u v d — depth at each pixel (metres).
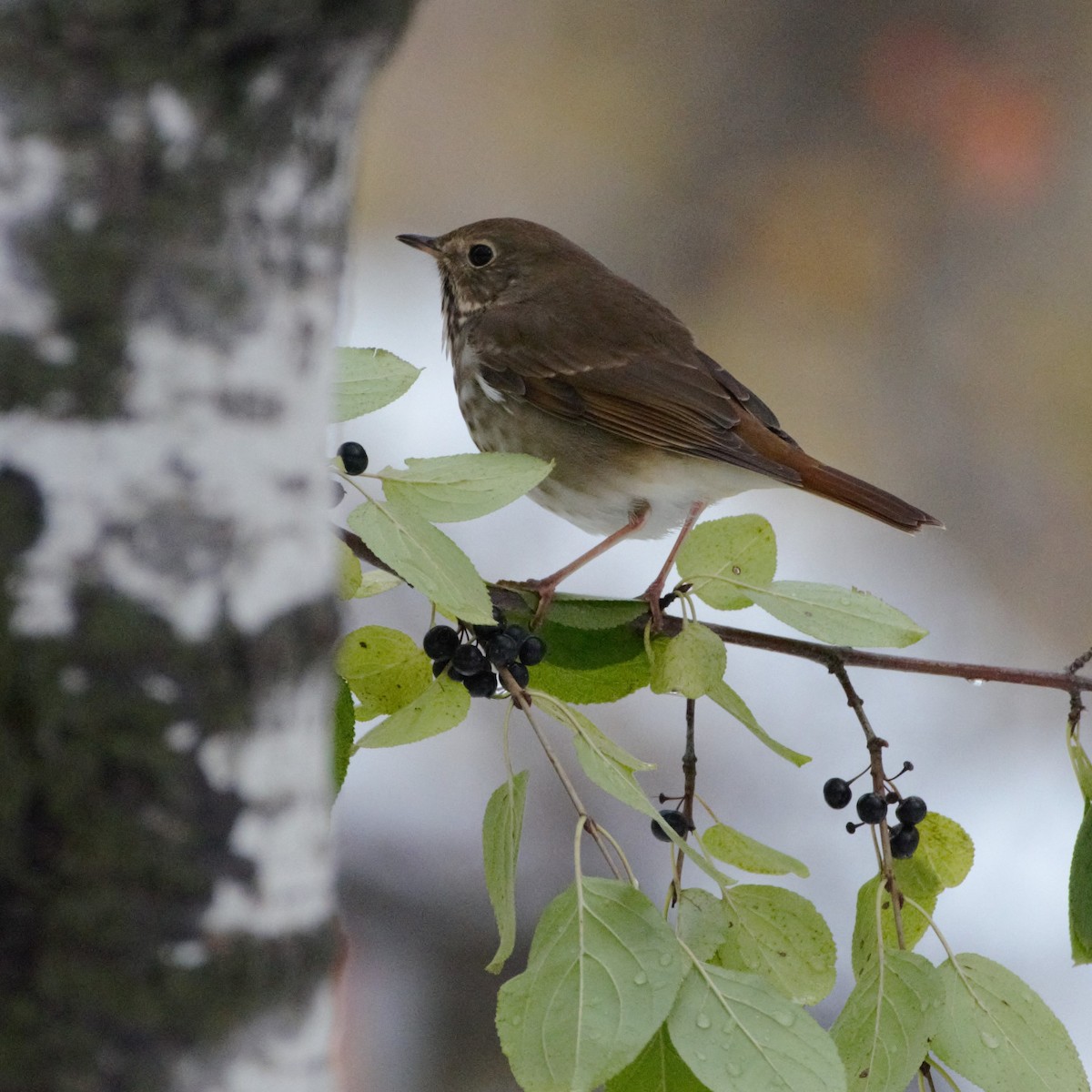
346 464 6.09
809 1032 6.00
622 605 6.11
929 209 9.71
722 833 6.07
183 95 5.17
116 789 5.30
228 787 5.46
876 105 9.84
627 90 10.09
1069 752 6.12
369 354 6.09
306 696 5.71
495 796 6.04
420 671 6.10
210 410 5.39
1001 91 9.73
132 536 5.30
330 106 5.54
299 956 5.64
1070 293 9.48
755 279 9.76
